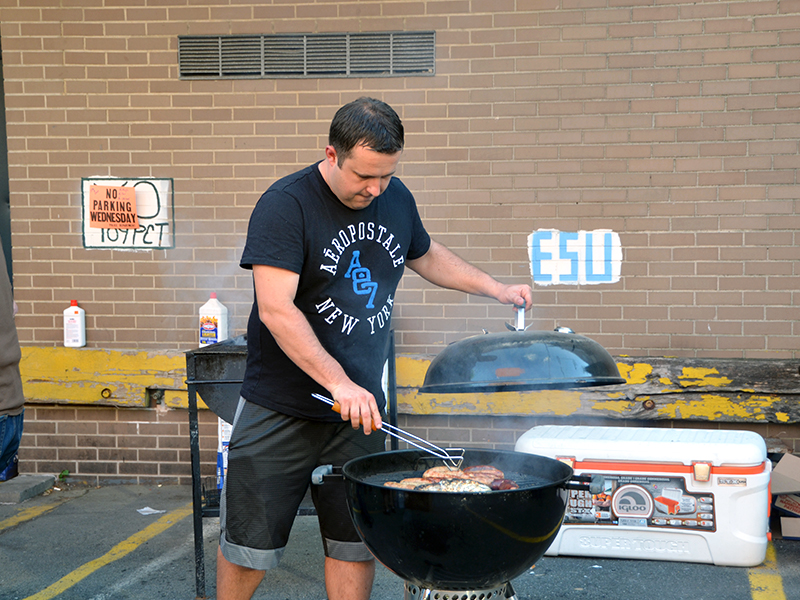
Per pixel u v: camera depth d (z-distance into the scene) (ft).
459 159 14.62
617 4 14.12
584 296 14.53
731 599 10.09
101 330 15.51
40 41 15.23
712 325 14.25
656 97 14.16
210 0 14.90
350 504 6.63
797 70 13.79
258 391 7.77
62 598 10.38
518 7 14.33
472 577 6.23
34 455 15.74
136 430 15.60
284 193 7.18
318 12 14.74
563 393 14.34
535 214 14.55
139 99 15.16
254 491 7.77
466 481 6.52
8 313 8.74
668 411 14.08
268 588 10.69
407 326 14.92
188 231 15.24
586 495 11.46
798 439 13.98
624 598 10.17
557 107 14.38
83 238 15.43
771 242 14.02
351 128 6.56
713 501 11.03
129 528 13.16
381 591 10.70
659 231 14.29
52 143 15.35
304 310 7.50
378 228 7.57
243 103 14.99
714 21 13.94
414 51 14.60
